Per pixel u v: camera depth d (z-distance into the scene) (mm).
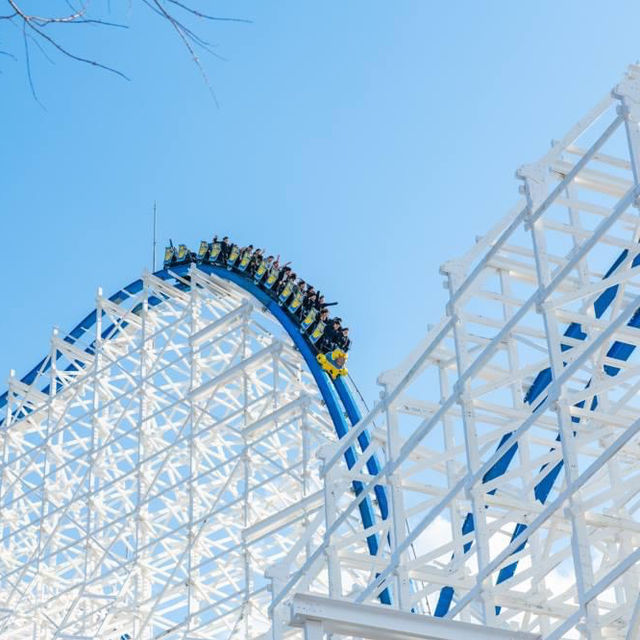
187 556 41969
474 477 25891
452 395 27156
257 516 41344
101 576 43781
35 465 49406
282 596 30188
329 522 30656
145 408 46781
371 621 20516
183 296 50844
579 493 22922
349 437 30578
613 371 31359
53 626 44531
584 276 28953
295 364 47188
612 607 28812
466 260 29484
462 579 29281
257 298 50938
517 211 29828
